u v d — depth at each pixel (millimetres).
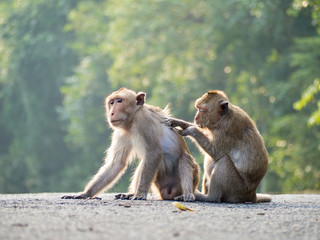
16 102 36406
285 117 21234
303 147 21016
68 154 34969
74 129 30219
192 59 25703
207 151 7352
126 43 26656
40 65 34656
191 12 26406
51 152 34812
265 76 23375
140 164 7531
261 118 24047
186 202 7000
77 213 5301
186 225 4773
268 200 7996
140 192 7039
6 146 39188
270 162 22484
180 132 7531
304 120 20812
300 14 22719
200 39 25359
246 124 7383
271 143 22234
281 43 24000
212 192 7312
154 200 7086
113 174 7430
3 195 8773
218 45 24500
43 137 34719
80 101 30188
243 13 22891
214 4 23844
